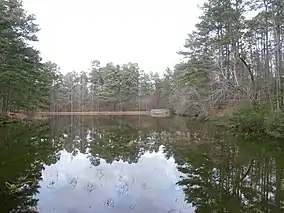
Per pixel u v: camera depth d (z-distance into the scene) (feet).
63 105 259.39
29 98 124.36
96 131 90.27
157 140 67.77
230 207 25.26
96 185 31.58
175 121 131.75
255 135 66.85
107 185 31.68
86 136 77.10
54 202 26.13
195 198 27.50
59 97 243.81
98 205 25.55
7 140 63.52
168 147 57.52
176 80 178.09
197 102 121.08
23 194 28.19
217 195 28.40
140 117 184.44
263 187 30.50
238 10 88.33
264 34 92.58
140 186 31.35
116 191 29.60
